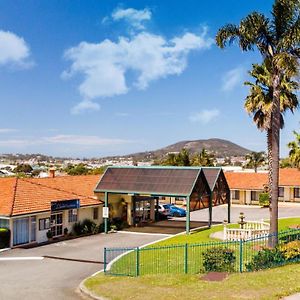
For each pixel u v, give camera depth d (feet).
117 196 145.38
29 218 111.24
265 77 110.11
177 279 65.00
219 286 59.26
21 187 121.19
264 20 91.56
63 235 122.21
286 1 89.45
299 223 142.10
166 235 125.39
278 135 91.40
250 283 59.72
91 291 61.82
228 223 149.38
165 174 135.85
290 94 112.47
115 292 59.93
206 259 70.64
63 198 124.57
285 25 90.79
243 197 226.58
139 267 78.64
